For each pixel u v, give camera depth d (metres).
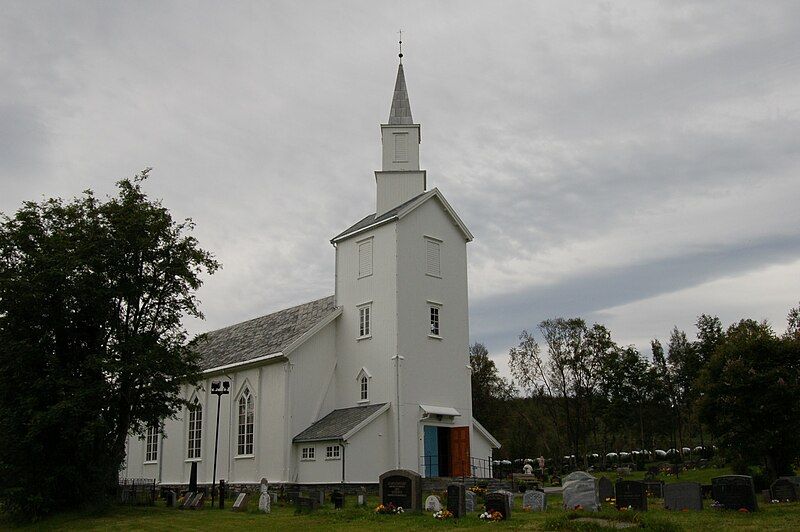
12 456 29.64
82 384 30.11
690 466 62.56
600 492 30.08
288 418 41.72
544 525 20.89
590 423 77.50
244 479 44.25
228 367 46.69
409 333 41.78
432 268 44.38
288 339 44.66
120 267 32.25
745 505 23.92
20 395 30.05
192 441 50.72
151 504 34.88
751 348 37.44
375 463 39.25
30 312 30.38
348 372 43.97
